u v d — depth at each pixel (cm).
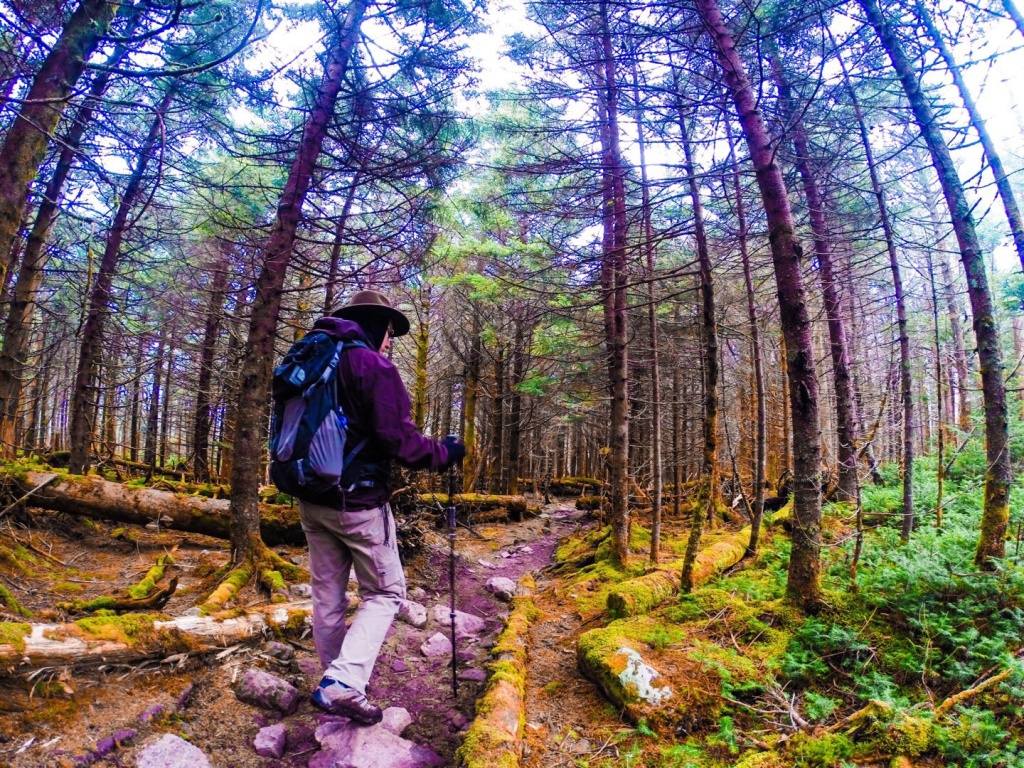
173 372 1438
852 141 737
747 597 451
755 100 427
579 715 326
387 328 337
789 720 303
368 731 287
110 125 588
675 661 350
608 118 680
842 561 504
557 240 759
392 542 313
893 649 352
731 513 994
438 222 819
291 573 493
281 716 305
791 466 1058
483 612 550
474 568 736
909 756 253
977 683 311
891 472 976
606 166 591
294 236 565
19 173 400
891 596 397
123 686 293
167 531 662
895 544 543
